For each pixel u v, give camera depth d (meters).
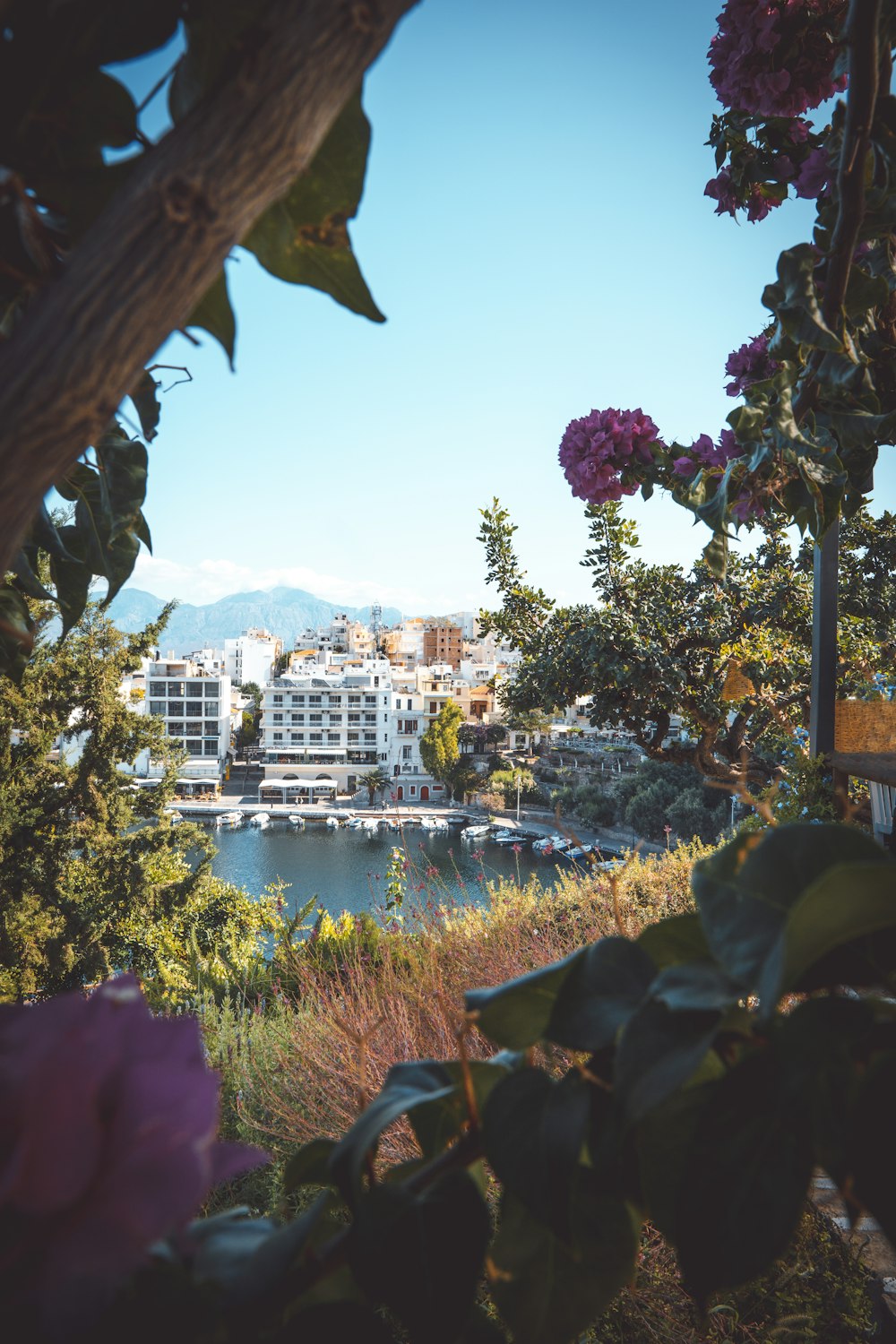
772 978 0.32
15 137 0.41
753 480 1.37
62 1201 0.27
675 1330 1.67
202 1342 0.31
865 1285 1.80
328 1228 0.47
